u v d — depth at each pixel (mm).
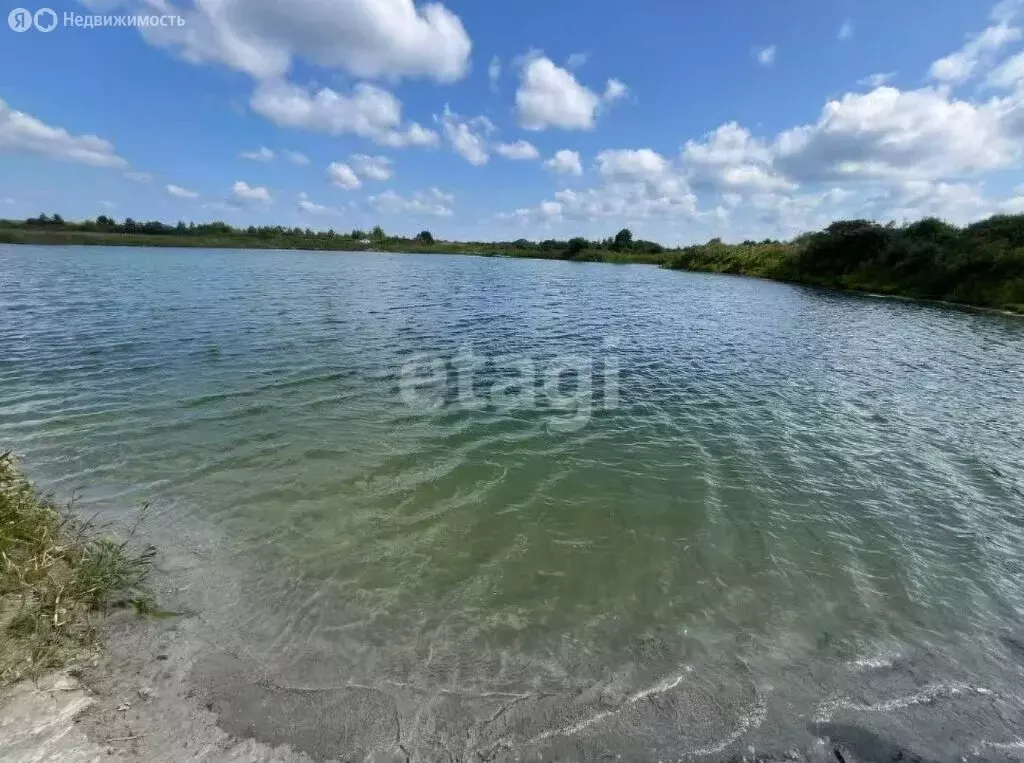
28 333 15477
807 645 4707
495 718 3795
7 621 4031
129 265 42500
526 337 18469
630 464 8250
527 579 5449
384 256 84875
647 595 5289
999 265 31125
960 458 8914
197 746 3375
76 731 3322
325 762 3379
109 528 5867
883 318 25406
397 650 4418
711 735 3746
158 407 9734
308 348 15031
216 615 4664
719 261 60250
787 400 11812
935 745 3752
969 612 5246
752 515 6879
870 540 6418
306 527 6160
